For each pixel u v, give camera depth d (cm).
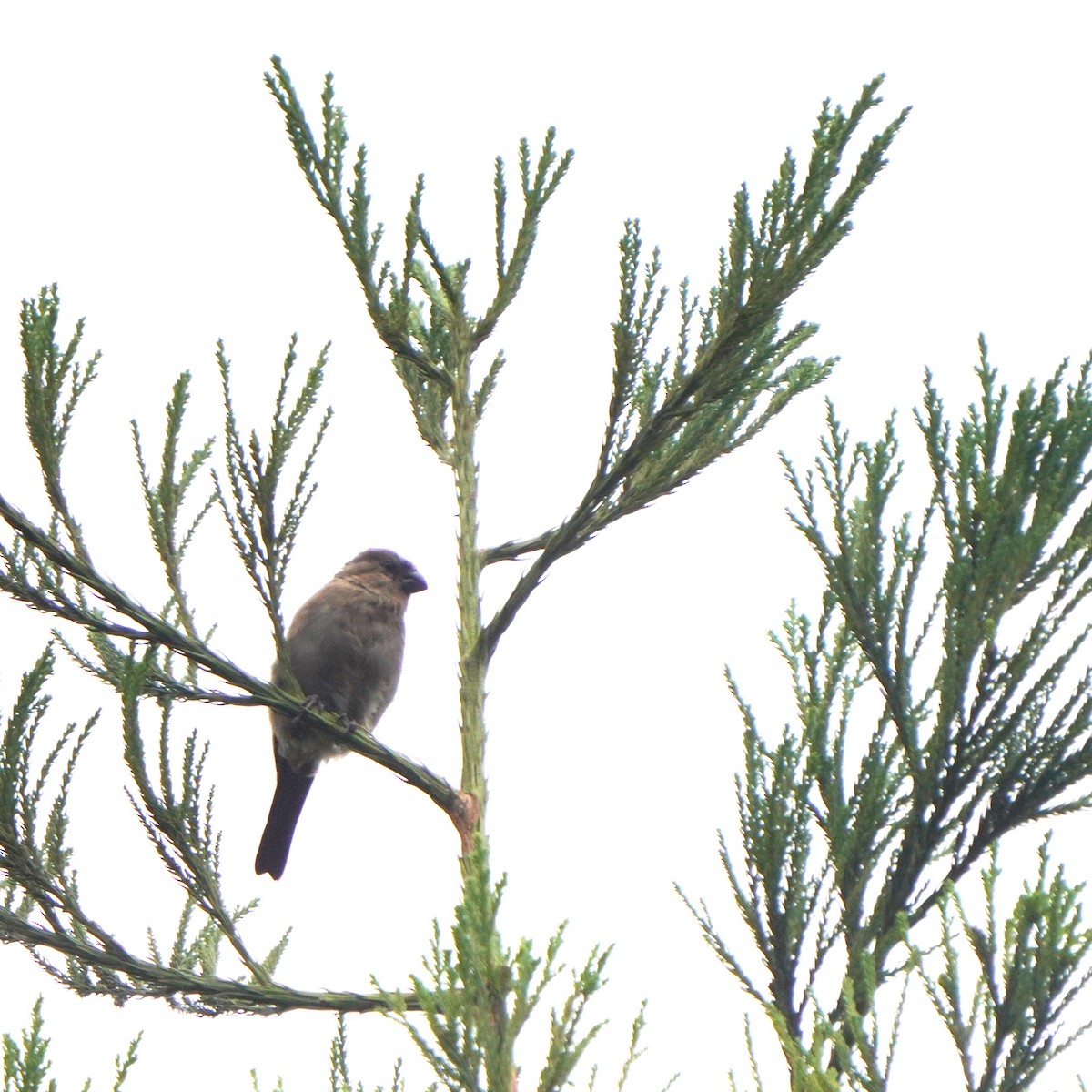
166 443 751
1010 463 666
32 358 719
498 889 516
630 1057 558
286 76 743
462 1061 504
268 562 733
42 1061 627
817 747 696
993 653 666
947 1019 558
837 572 700
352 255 763
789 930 683
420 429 858
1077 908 553
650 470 795
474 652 774
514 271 811
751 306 698
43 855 738
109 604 743
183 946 812
